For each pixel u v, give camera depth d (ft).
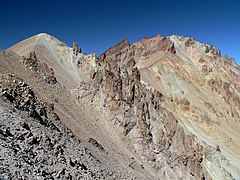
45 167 65.82
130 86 211.20
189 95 326.65
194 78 375.45
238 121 346.33
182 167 195.72
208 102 335.88
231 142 288.30
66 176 69.05
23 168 55.31
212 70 405.18
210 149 226.38
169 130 207.41
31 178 54.44
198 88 358.23
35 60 190.49
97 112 199.11
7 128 66.95
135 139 193.98
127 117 198.90
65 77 232.32
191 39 490.90
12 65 160.15
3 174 48.85
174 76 348.38
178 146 203.31
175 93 317.63
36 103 99.40
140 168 162.20
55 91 177.58
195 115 296.30
